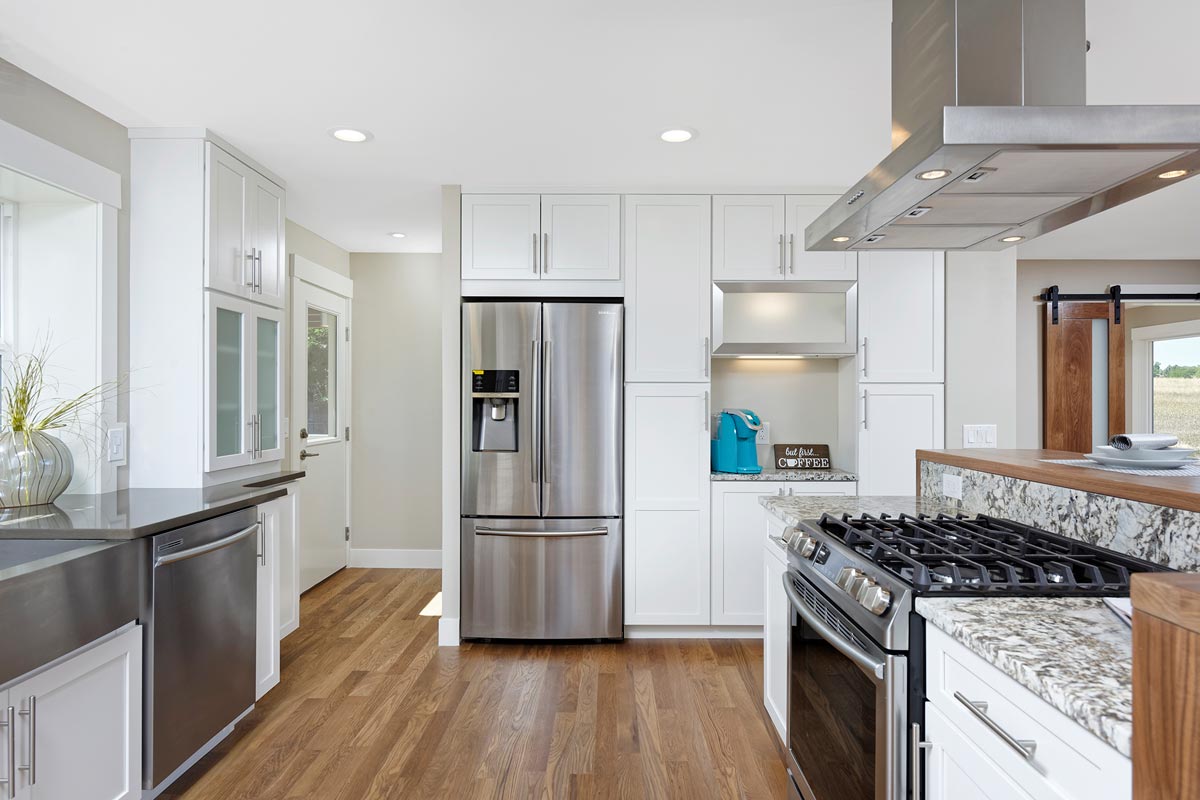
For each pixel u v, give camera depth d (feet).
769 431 13.16
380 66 7.36
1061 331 17.33
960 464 7.43
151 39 6.75
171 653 6.77
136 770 6.35
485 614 11.30
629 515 11.55
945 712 3.95
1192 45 6.79
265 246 10.47
